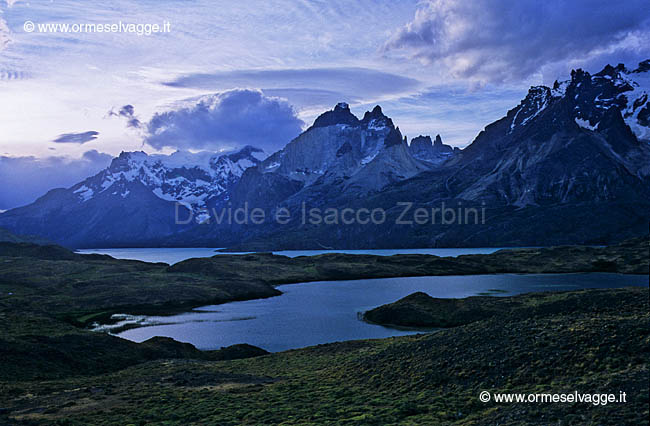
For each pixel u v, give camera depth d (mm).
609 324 41594
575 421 26203
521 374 37000
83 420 36062
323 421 32219
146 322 117188
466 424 29172
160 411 38031
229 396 42156
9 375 54875
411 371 43469
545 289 164875
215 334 100312
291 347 86000
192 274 198500
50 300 140250
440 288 176875
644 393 27391
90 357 66500
